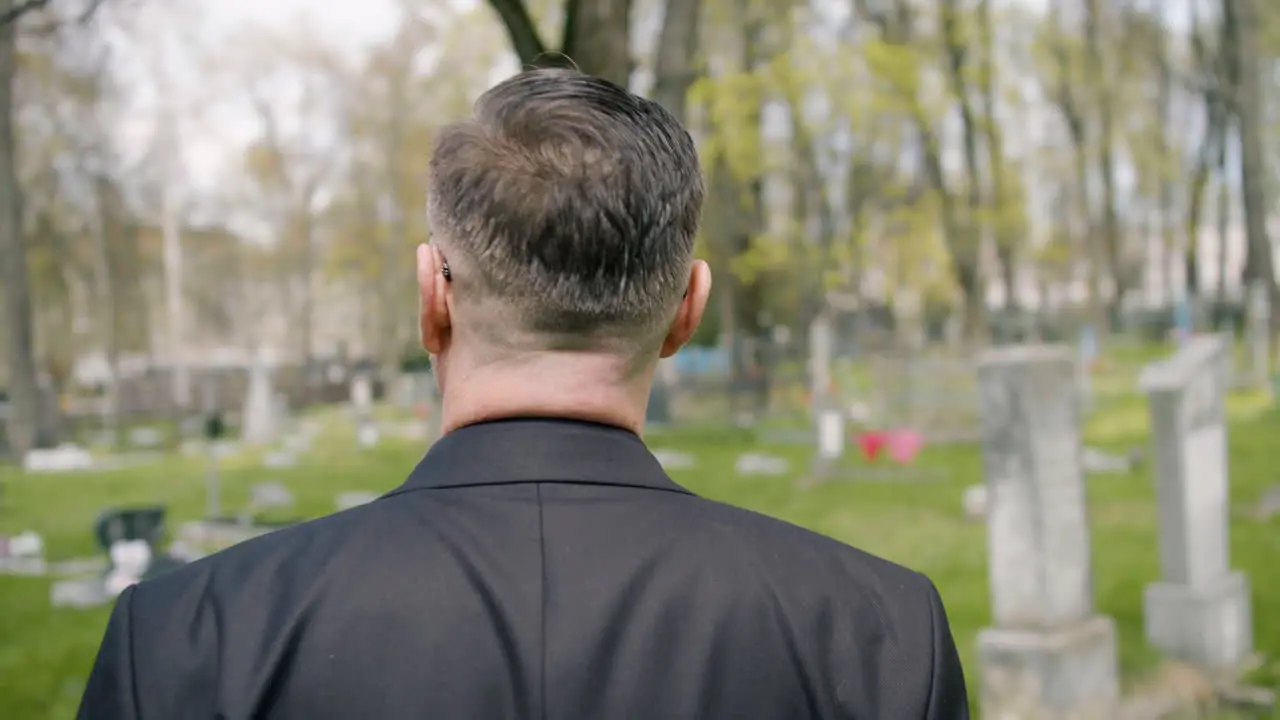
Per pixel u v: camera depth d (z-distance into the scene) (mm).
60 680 6949
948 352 22266
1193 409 6551
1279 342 29484
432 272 1147
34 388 22891
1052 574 5547
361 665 1006
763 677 1046
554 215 1081
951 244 32281
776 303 37938
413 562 1054
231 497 15344
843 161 33000
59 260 39969
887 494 13516
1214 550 6688
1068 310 51188
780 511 12609
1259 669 6500
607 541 1079
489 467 1108
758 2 29828
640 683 1019
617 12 7422
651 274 1119
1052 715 5406
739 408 23516
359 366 46375
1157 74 45750
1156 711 5746
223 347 60969
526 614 1031
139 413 33250
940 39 31875
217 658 1012
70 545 11969
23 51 31422
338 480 17031
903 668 1082
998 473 5637
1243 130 31234
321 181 49188
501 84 1186
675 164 1144
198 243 51125
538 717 995
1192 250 44688
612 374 1135
